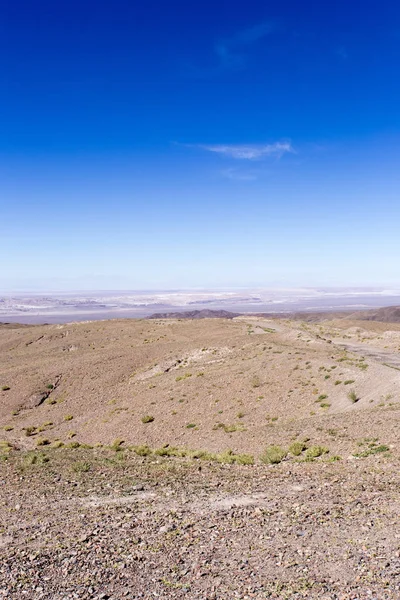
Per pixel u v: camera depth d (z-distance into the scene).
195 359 72.19
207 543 10.52
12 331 129.50
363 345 69.81
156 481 17.22
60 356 91.81
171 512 12.98
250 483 16.36
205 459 23.36
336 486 15.12
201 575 8.97
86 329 120.62
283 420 37.72
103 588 8.58
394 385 36.28
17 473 19.59
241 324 107.69
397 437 21.98
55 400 64.50
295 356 56.09
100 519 12.56
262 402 42.97
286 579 8.63
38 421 57.38
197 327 108.50
